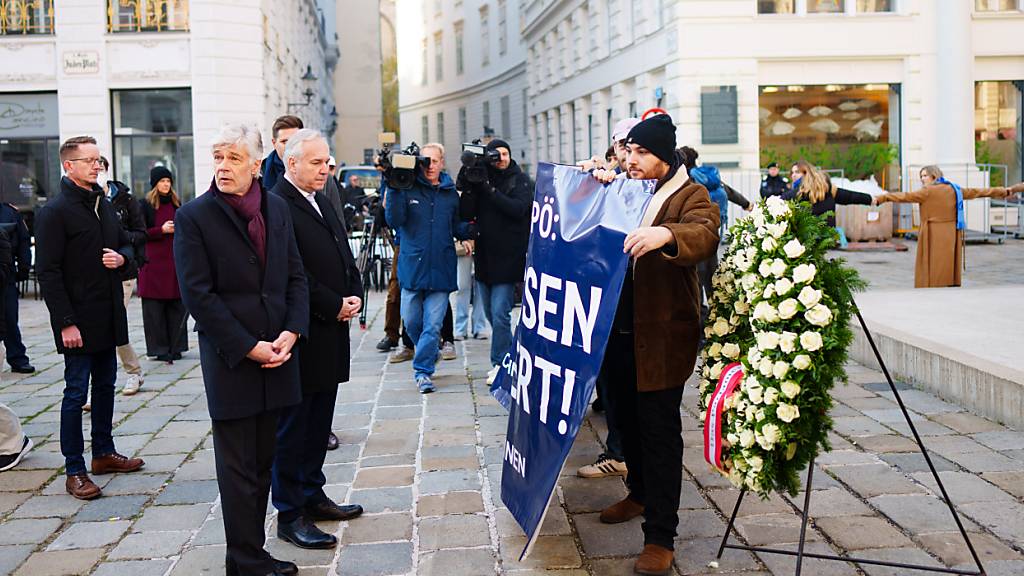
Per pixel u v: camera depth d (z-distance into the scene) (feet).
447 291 23.24
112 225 16.61
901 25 65.00
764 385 11.00
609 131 85.61
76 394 16.10
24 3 59.31
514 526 13.78
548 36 107.24
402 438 18.84
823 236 10.94
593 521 13.87
